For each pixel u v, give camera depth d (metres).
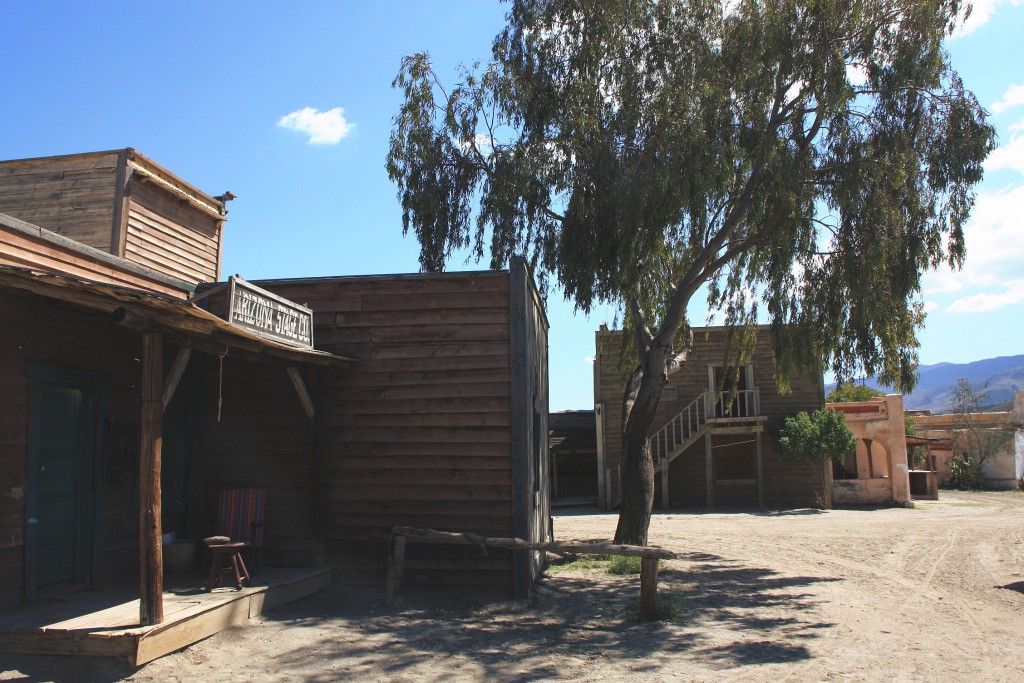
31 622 5.89
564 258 12.70
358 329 9.21
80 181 11.74
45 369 7.05
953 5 11.45
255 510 8.69
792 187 11.69
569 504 26.25
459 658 6.34
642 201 11.84
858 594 9.57
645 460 12.94
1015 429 32.69
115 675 5.41
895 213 11.34
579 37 12.68
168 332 6.05
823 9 11.28
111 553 7.89
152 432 5.84
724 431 23.50
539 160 12.77
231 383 9.55
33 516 6.79
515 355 8.88
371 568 8.87
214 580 7.18
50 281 5.15
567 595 9.10
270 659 6.12
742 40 11.94
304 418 9.34
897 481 23.53
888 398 24.02
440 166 14.02
